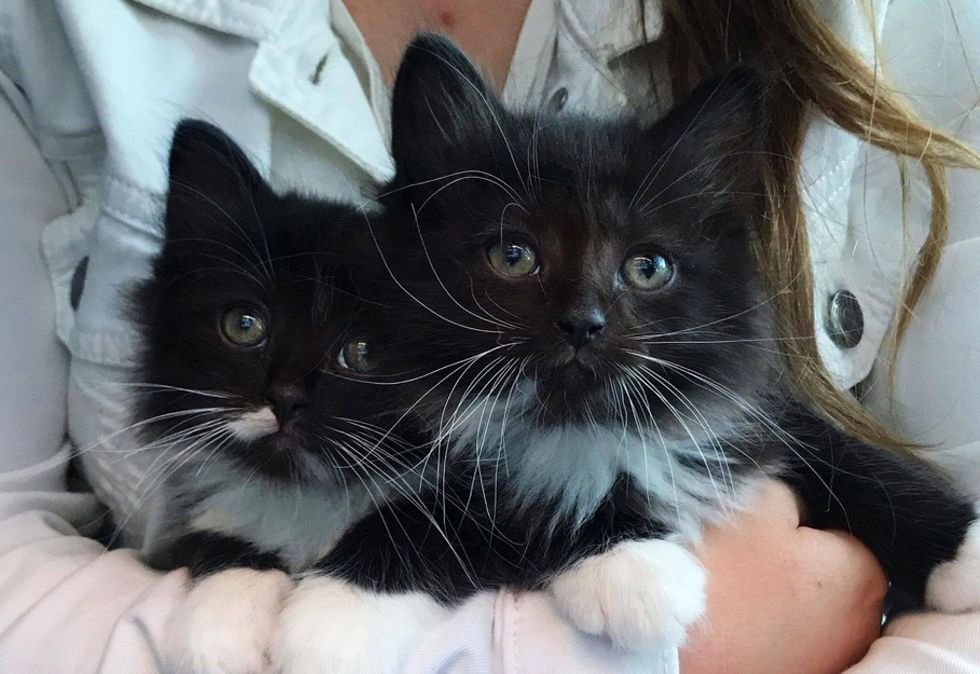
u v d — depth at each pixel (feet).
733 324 0.73
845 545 0.73
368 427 0.71
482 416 0.70
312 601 0.62
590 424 0.69
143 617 0.60
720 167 0.76
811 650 0.67
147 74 0.87
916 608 0.73
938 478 0.79
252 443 0.71
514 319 0.67
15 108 0.88
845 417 0.81
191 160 0.78
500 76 0.99
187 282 0.75
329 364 0.72
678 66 0.90
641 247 0.70
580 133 0.74
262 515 0.73
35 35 0.86
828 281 0.87
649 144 0.74
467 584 0.65
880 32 0.88
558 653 0.58
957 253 0.83
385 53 1.02
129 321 0.80
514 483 0.69
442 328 0.69
